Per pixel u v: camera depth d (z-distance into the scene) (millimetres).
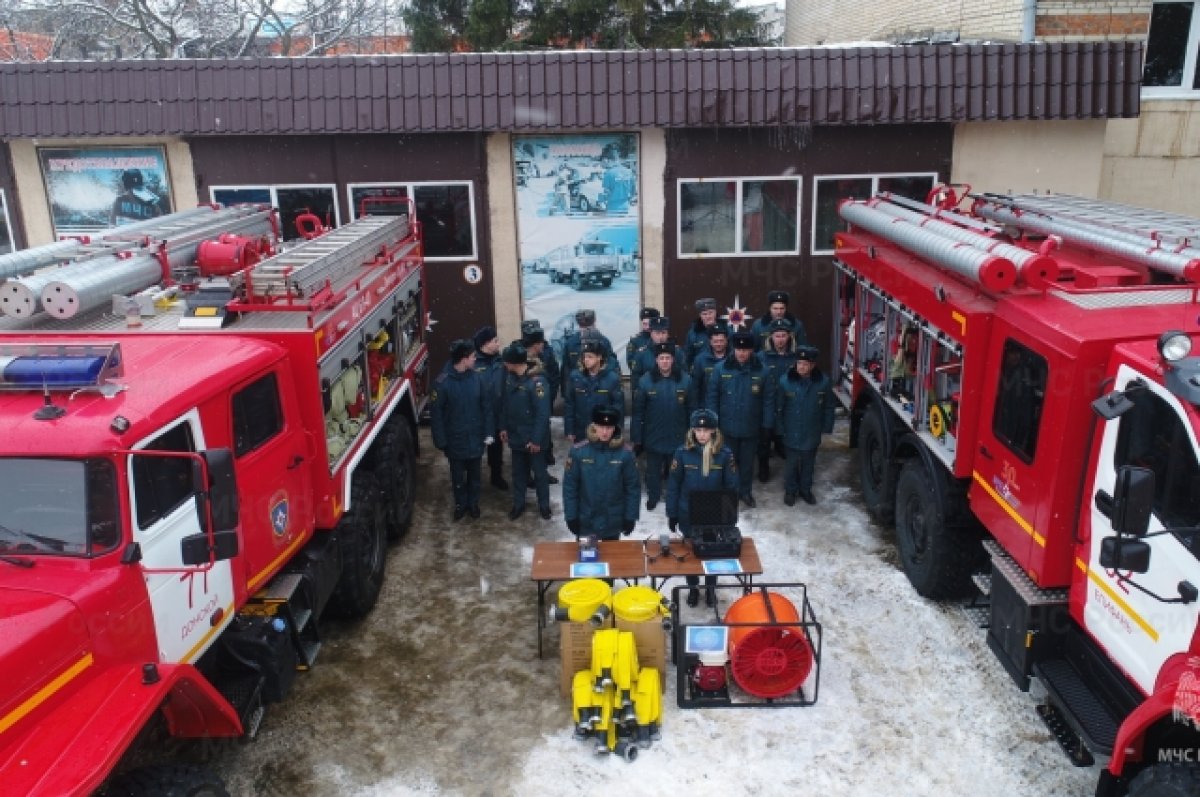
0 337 5449
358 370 6844
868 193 10641
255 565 5188
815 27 17391
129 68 9852
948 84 9766
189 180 10547
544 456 8219
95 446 4004
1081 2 10156
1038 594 5137
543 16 18953
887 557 7414
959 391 6066
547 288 10961
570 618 5648
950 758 5172
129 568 4066
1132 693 4566
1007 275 5543
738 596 6883
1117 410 4230
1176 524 4074
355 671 6129
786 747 5285
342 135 10352
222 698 4375
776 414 8305
